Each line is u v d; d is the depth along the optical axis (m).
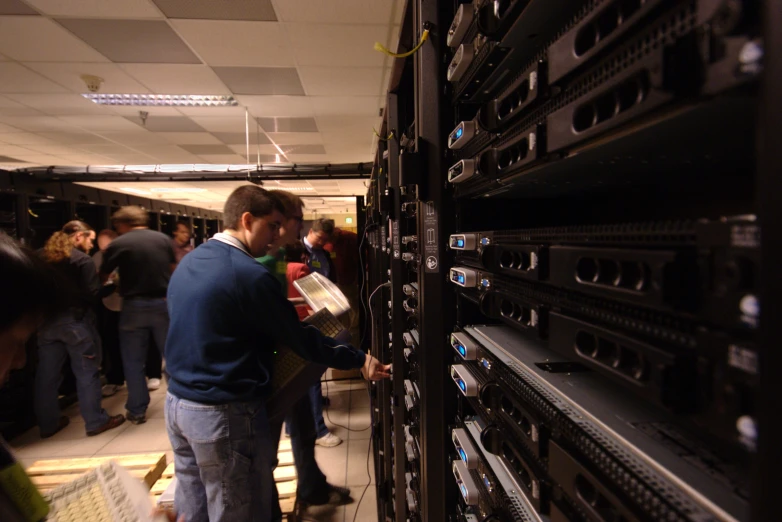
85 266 2.73
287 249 2.82
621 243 0.32
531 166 0.48
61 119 4.24
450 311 0.93
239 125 4.52
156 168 4.29
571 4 0.44
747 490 0.29
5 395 2.76
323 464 2.43
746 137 0.32
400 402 1.50
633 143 0.34
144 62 3.03
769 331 0.21
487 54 0.61
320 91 3.59
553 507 0.46
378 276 2.34
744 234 0.22
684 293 0.26
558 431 0.45
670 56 0.26
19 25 2.52
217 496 1.18
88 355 2.67
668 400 0.27
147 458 1.89
